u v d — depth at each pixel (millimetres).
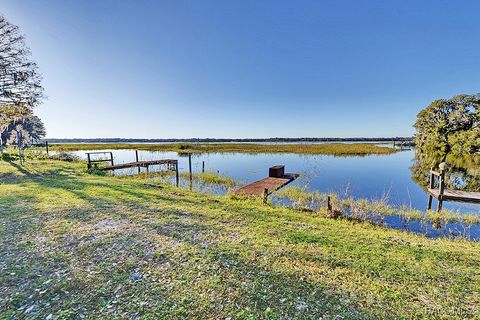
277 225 6453
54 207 7293
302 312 3096
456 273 4219
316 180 17734
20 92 18375
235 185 15711
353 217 8555
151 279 3738
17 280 3635
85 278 3730
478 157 38625
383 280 3910
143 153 44688
